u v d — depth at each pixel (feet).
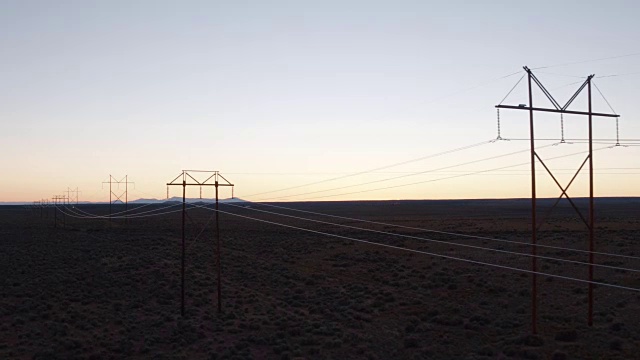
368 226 485.15
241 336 131.44
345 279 213.66
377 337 128.16
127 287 193.47
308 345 122.72
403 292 181.47
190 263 257.14
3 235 406.62
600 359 104.68
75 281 200.54
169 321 146.92
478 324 135.64
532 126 119.14
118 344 121.49
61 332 130.31
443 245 309.01
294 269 240.12
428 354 113.09
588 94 124.36
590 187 126.31
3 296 175.63
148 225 526.98
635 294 167.84
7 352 114.93
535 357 106.73
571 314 144.15
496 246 294.05
